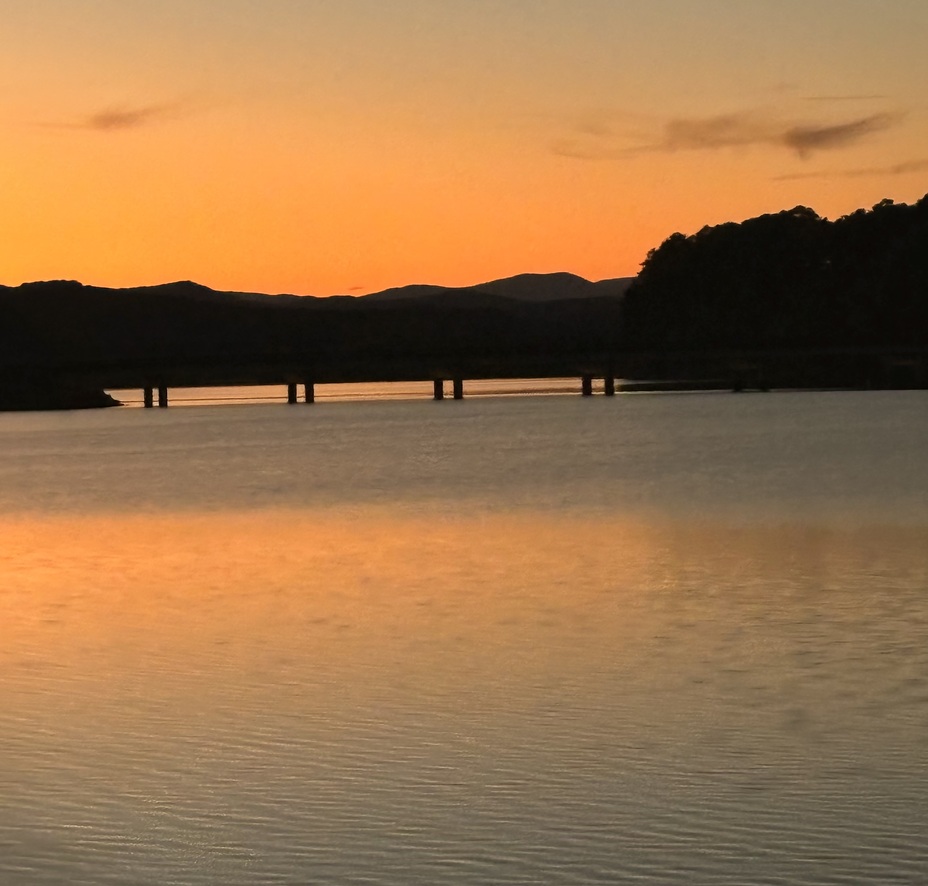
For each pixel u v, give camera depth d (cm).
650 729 3306
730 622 4716
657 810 2722
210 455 18488
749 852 2502
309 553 7162
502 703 3600
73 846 2603
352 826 2677
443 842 2583
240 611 5244
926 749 3084
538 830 2634
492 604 5259
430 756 3119
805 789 2830
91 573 6581
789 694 3625
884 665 3950
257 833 2653
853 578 5647
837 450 15362
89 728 3422
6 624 5025
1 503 11450
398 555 6950
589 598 5344
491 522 8575
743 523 8038
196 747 3231
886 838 2550
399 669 4059
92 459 18288
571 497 10319
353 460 16538
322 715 3509
